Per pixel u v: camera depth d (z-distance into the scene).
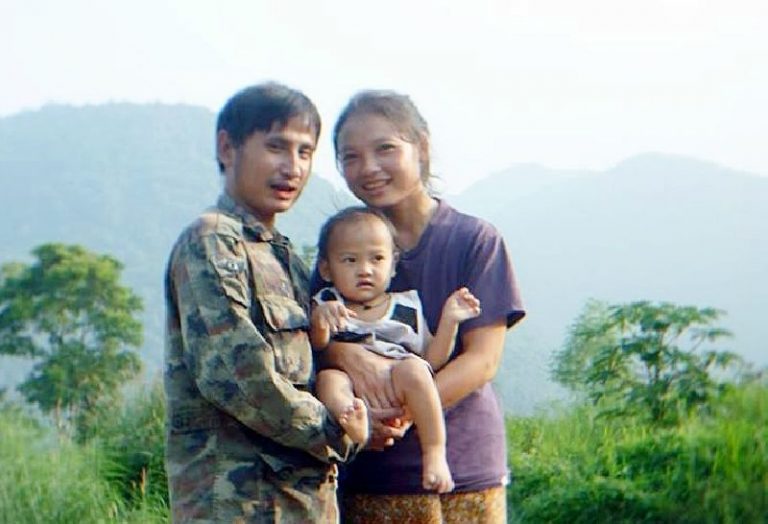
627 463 8.09
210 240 3.22
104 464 8.61
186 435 3.26
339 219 3.62
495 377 4.01
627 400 8.98
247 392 3.12
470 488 3.66
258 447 3.24
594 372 9.31
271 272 3.33
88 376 27.58
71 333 30.20
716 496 7.66
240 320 3.15
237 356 3.12
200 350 3.15
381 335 3.57
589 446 8.43
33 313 29.83
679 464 7.88
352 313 3.58
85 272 30.86
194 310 3.16
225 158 3.46
